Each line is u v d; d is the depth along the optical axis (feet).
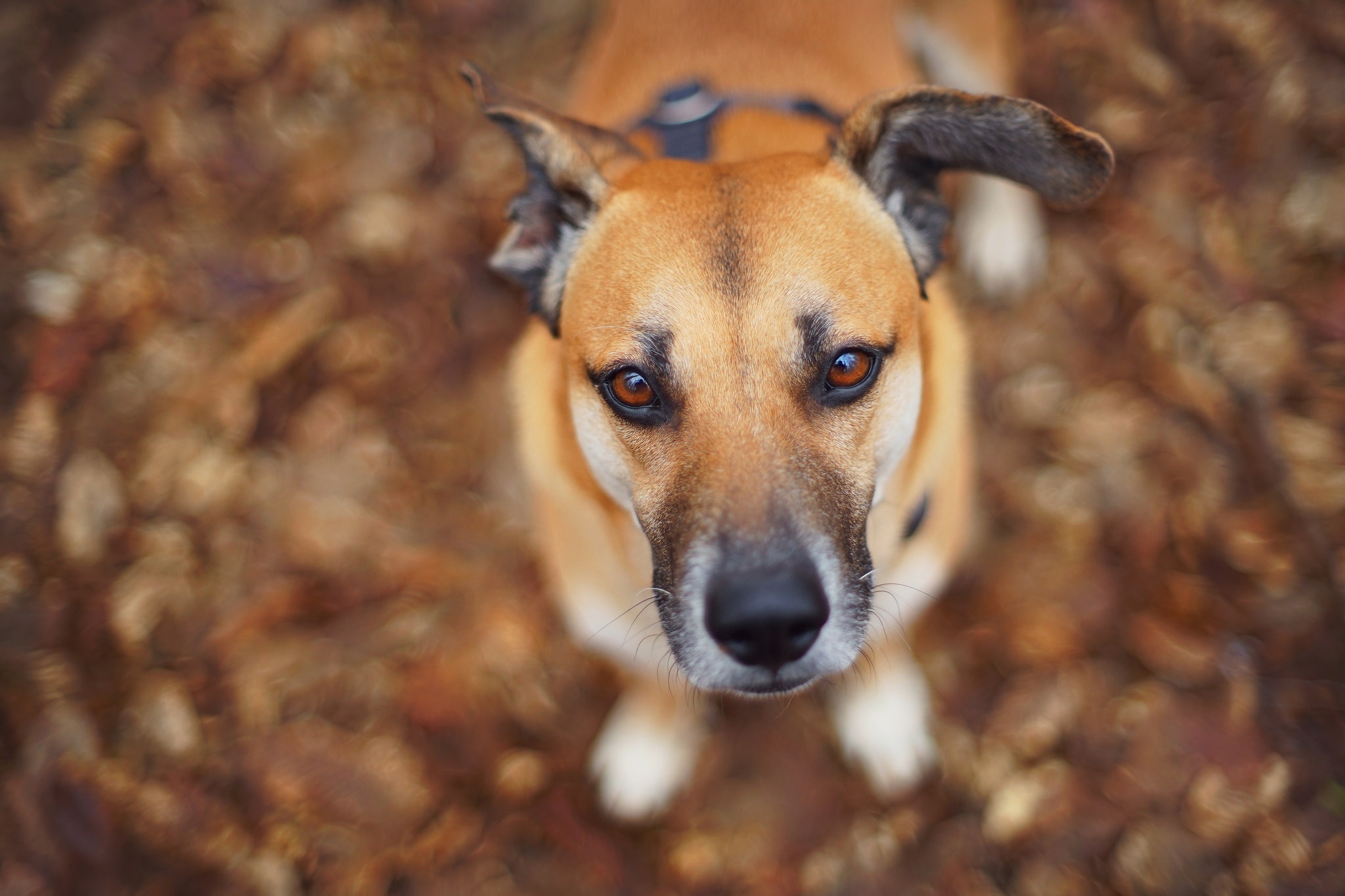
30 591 2.87
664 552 2.25
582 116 2.84
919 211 2.38
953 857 2.66
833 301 2.22
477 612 2.89
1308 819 2.62
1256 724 2.68
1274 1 3.20
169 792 2.73
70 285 3.11
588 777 2.78
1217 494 2.84
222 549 2.93
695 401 2.21
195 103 3.35
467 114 3.33
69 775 2.72
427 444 3.03
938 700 2.79
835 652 2.21
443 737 2.79
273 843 2.70
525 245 2.41
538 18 3.48
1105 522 2.87
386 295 3.12
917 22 2.99
